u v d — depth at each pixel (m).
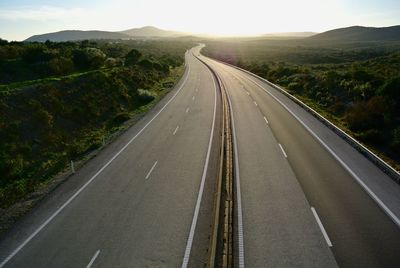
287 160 20.72
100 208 15.98
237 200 15.81
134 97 44.53
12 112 28.06
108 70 49.34
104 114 36.19
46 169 22.56
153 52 115.56
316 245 12.13
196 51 164.12
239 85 55.75
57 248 12.95
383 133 26.02
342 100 36.75
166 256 12.16
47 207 16.45
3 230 14.65
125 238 13.37
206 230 13.72
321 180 17.62
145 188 17.98
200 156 22.66
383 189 16.39
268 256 11.63
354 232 12.85
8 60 44.47
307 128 27.91
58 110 31.64
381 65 57.75
